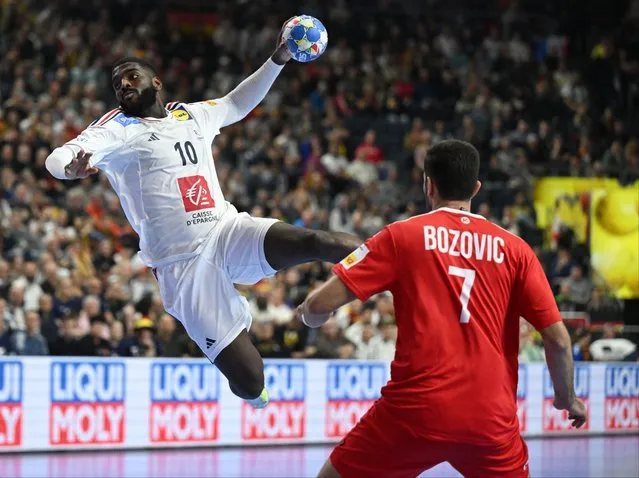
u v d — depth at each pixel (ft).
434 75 110.63
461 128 104.73
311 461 54.34
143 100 29.40
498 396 22.66
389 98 105.70
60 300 62.90
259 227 29.25
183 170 29.30
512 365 23.39
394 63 110.42
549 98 111.55
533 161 102.63
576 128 108.37
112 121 28.84
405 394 22.53
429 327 22.59
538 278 23.32
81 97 85.87
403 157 100.48
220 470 49.65
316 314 23.07
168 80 96.63
